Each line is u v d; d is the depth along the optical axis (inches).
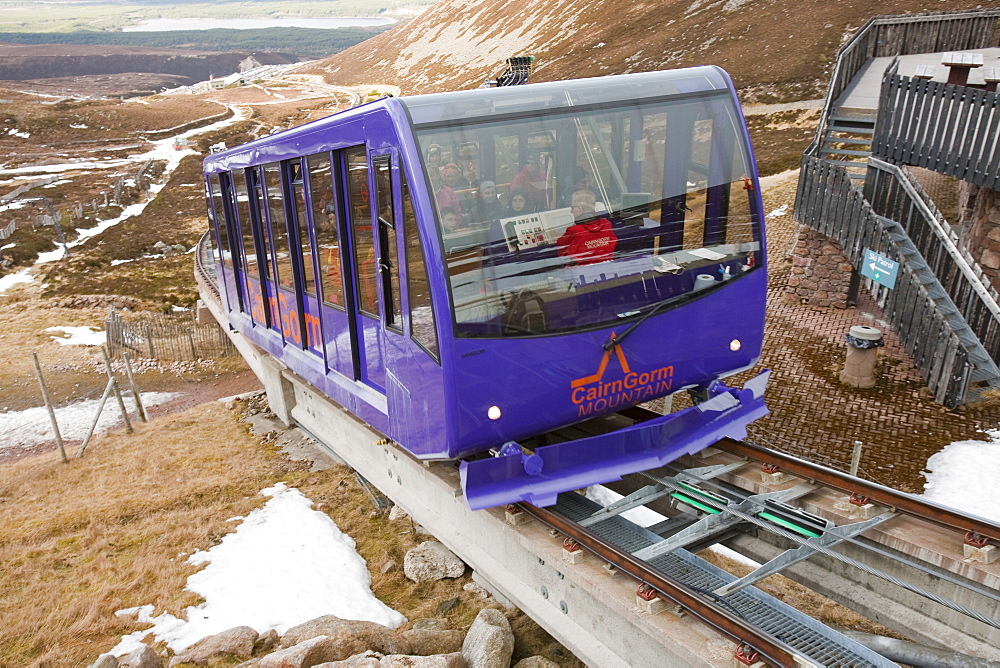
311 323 331.3
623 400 235.3
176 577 355.9
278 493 461.1
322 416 442.6
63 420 848.3
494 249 210.2
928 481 394.0
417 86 5083.7
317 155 279.4
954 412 469.1
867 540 214.1
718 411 252.5
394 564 350.0
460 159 208.2
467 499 210.2
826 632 181.9
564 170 220.8
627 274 229.8
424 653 269.0
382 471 349.4
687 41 3243.1
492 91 215.8
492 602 309.0
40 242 1888.5
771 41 2778.1
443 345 203.8
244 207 418.6
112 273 1630.2
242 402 756.6
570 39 4330.7
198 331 1168.8
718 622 173.3
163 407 882.8
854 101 724.0
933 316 494.3
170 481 526.6
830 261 657.6
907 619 201.8
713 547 345.7
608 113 225.5
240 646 277.1
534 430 223.0
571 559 211.5
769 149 1529.3
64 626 323.3
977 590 184.1
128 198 2436.0
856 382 517.0
